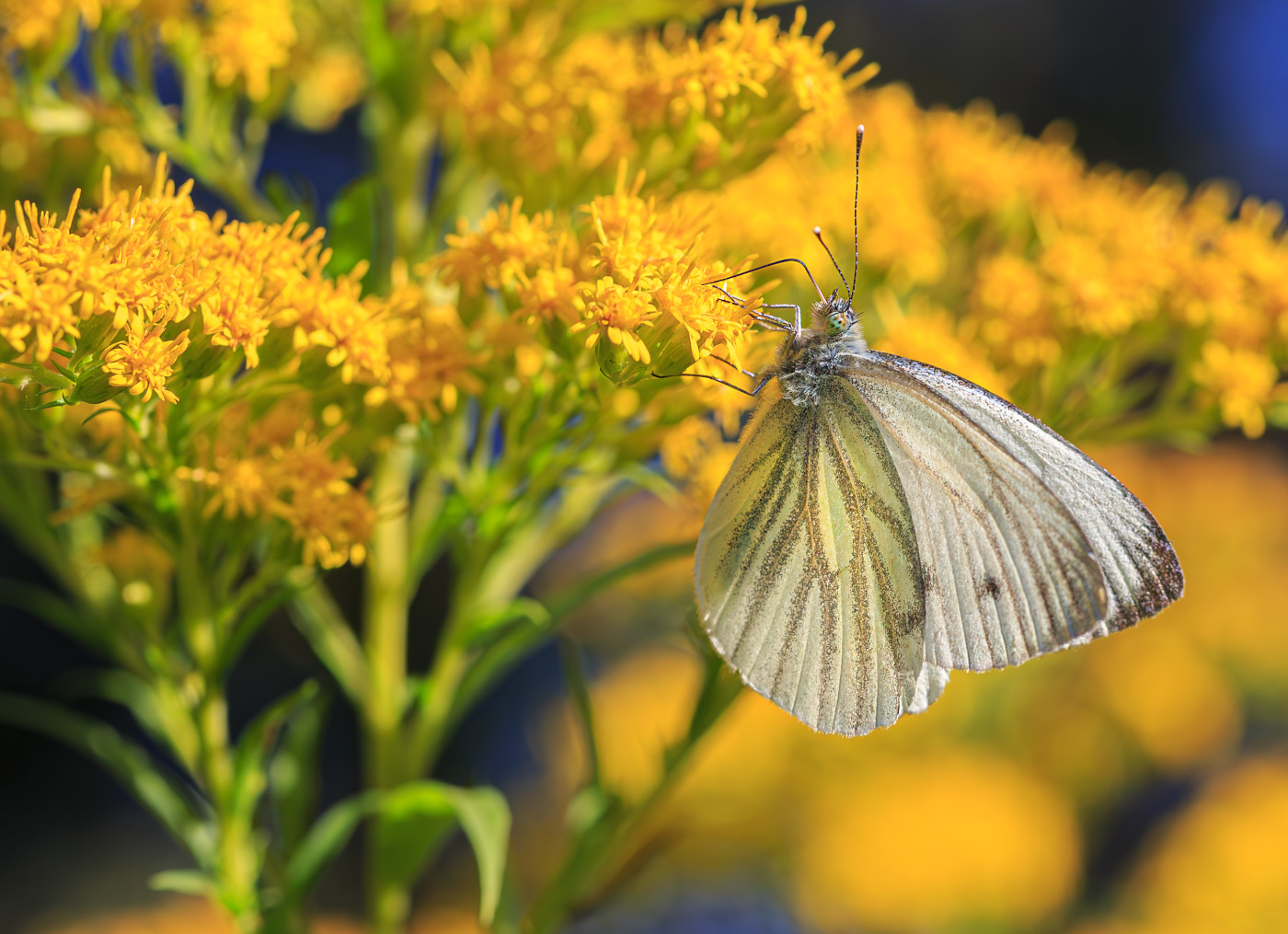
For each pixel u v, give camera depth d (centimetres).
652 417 36
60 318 34
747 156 36
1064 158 38
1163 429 37
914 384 36
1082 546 36
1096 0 65
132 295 34
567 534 37
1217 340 37
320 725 36
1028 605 36
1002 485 36
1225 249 37
